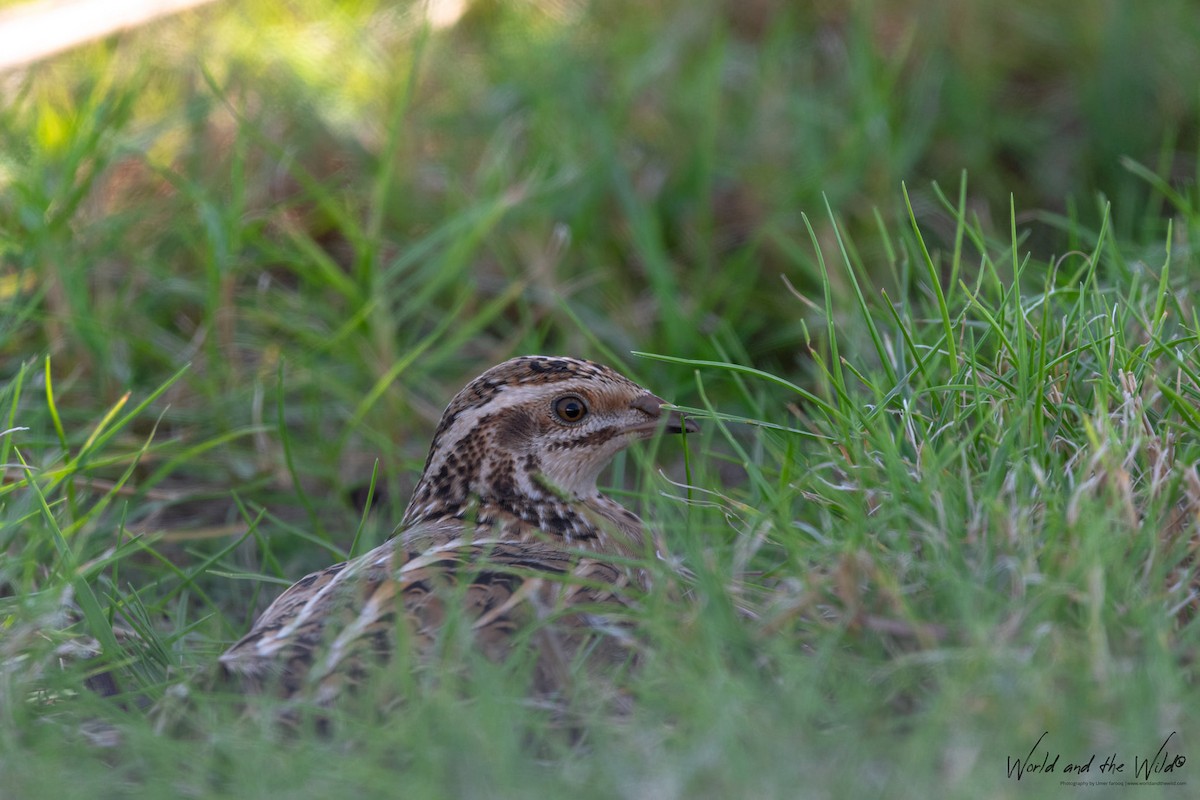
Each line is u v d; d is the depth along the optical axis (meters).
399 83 16.81
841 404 9.98
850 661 8.00
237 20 17.55
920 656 7.73
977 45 17.05
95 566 10.14
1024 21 17.23
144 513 12.68
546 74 16.77
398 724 7.47
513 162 15.96
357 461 13.55
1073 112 16.72
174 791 7.23
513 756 7.15
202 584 12.27
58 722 8.30
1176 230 12.48
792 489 9.29
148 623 9.98
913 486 8.91
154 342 14.21
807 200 15.41
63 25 17.03
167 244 15.04
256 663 8.04
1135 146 16.17
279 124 16.25
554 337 15.12
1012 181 16.39
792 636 8.30
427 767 7.07
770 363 14.65
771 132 16.20
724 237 15.66
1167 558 8.54
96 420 13.06
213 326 13.97
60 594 9.23
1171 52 16.47
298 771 7.18
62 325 13.70
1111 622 7.95
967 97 16.53
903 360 10.26
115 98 15.94
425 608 8.30
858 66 16.23
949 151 16.38
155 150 15.76
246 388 13.69
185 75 16.69
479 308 15.02
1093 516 8.29
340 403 13.97
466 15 18.12
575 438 10.35
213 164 15.84
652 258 14.43
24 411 12.59
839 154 15.70
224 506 13.21
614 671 8.19
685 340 13.96
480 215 14.36
